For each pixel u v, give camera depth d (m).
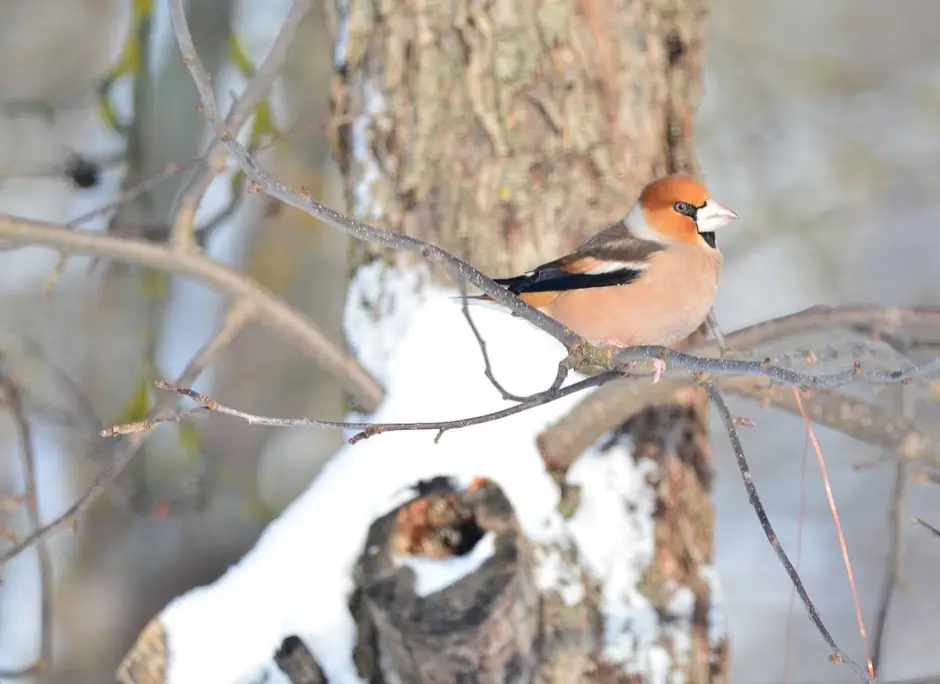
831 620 20.09
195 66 6.86
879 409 8.38
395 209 9.30
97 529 14.41
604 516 8.61
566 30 9.16
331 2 9.91
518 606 7.36
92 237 8.21
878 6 22.22
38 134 18.80
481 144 9.16
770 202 20.47
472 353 8.79
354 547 7.87
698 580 8.82
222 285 8.48
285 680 7.69
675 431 8.94
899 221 21.30
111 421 15.94
